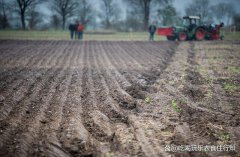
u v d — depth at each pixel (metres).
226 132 11.04
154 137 10.58
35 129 10.98
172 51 33.72
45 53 32.78
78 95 15.51
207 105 14.24
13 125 11.16
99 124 11.62
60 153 9.27
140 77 20.16
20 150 9.18
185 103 14.40
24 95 15.36
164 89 17.06
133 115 12.81
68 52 33.94
